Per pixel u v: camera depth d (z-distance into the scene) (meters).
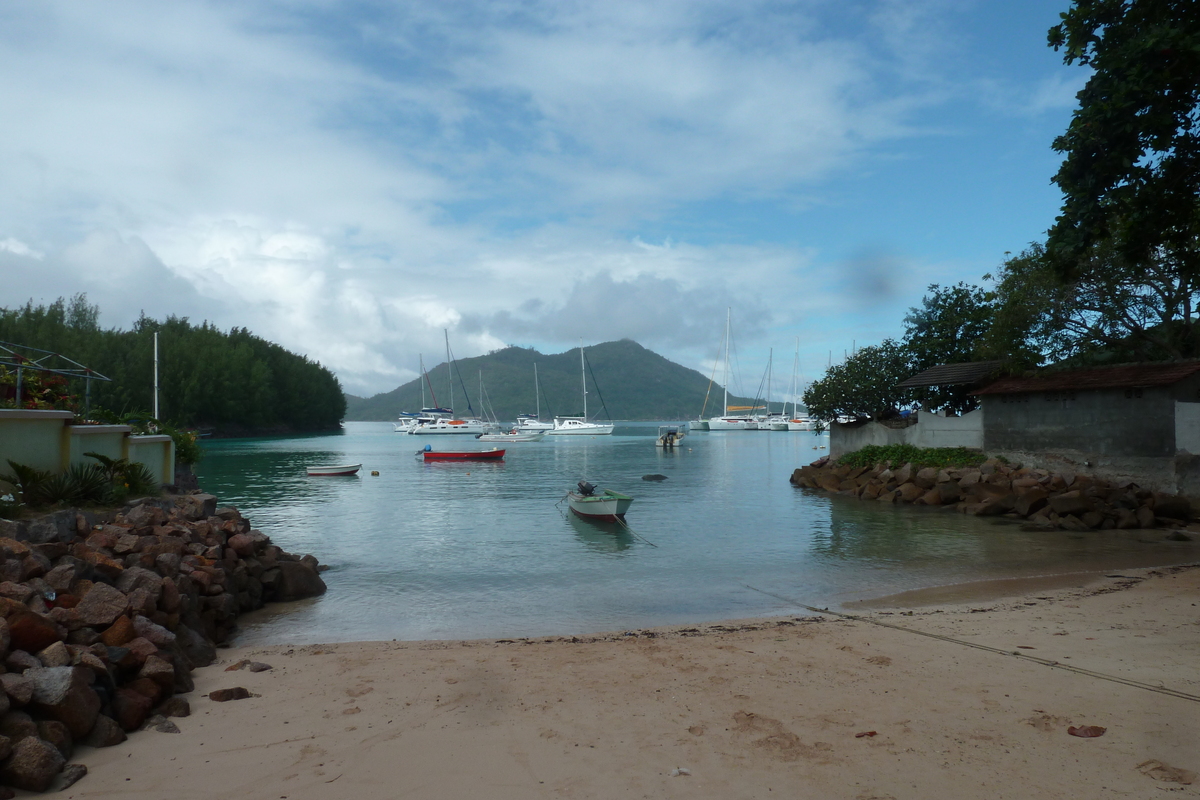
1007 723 6.11
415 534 21.48
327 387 143.75
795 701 6.79
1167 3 11.62
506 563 16.83
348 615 12.10
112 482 12.91
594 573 15.59
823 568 15.87
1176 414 22.34
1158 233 12.23
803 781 5.09
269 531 22.19
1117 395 23.81
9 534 8.83
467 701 6.91
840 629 9.95
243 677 7.79
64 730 5.39
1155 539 19.36
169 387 94.12
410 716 6.49
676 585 14.28
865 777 5.14
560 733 6.05
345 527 23.03
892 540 19.73
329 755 5.61
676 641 9.41
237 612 11.95
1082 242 12.06
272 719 6.41
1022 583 13.86
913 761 5.39
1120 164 11.39
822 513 25.80
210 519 14.45
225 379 102.88
